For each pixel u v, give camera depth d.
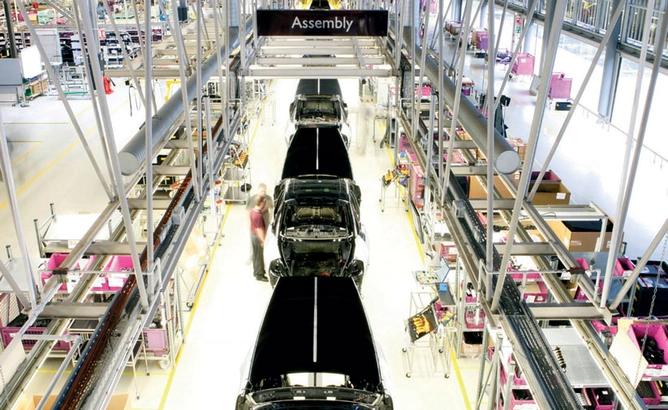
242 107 10.80
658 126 18.34
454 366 7.77
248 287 9.56
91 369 4.21
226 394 7.30
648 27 3.81
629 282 4.49
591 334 4.79
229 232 11.30
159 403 7.15
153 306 5.03
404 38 13.37
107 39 22.58
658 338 6.39
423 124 9.71
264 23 9.33
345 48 13.14
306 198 9.04
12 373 4.29
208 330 8.48
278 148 15.48
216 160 8.15
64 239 8.60
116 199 6.35
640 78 3.94
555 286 5.57
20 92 19.36
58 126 17.92
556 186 9.84
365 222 11.70
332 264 8.55
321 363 5.92
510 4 27.09
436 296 8.36
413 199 11.41
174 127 8.09
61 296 7.49
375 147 15.77
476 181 9.95
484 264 5.54
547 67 3.58
